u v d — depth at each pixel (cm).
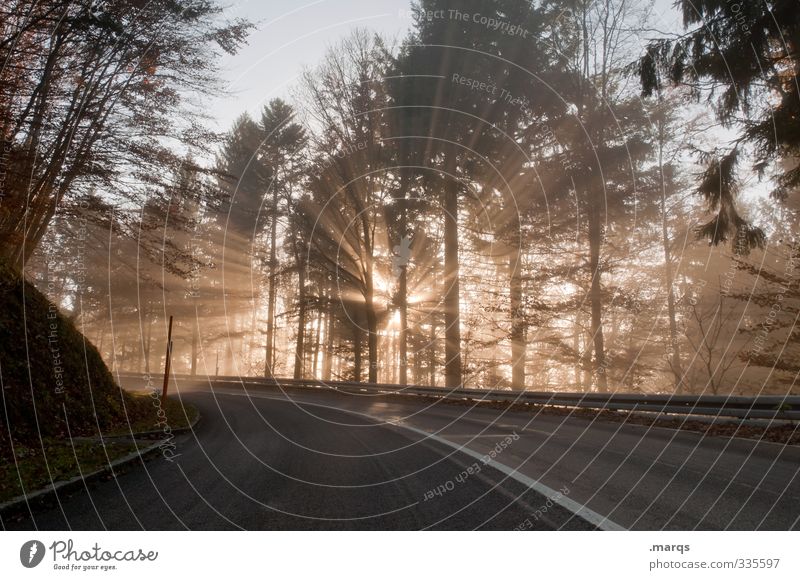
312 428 1261
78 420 1044
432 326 3322
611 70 2048
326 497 575
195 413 1484
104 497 582
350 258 2717
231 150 2666
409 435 1109
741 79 1348
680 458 752
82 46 1232
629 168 2095
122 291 3416
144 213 1562
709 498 528
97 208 1505
